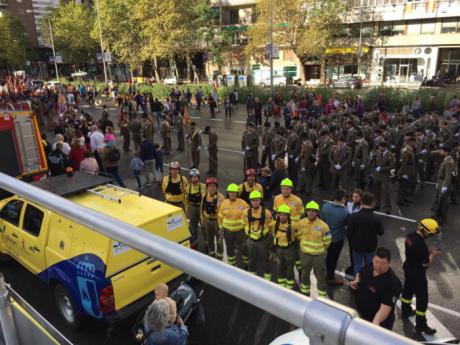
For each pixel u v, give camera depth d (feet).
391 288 14.64
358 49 143.43
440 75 135.74
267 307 2.66
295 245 21.56
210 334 15.67
